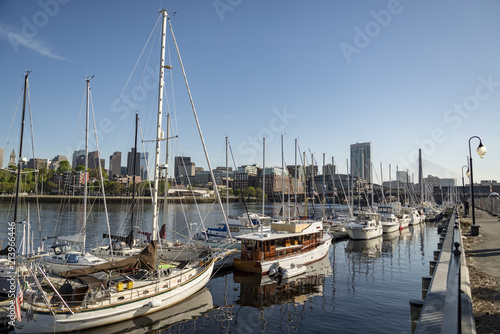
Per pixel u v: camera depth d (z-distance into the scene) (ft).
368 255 130.62
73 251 86.69
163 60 72.69
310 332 56.49
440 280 34.78
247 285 85.30
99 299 56.13
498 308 33.53
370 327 57.98
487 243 74.84
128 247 98.27
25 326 52.06
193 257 89.51
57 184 531.50
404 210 280.72
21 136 75.82
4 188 407.64
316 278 92.89
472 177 98.78
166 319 62.64
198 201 645.92
